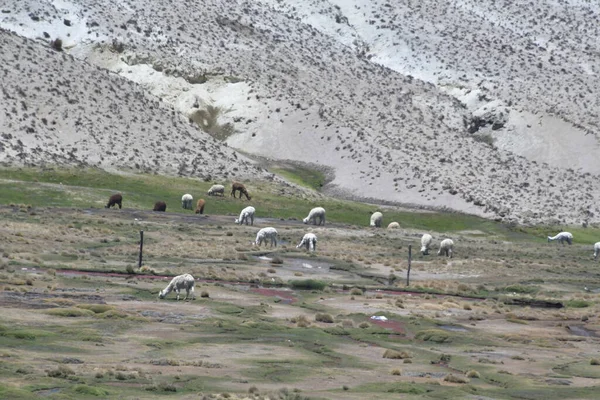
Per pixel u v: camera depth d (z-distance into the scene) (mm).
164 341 144250
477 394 124188
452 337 177500
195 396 106188
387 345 163875
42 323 148625
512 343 180375
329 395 113688
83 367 118000
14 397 97688
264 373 126438
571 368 154250
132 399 101625
